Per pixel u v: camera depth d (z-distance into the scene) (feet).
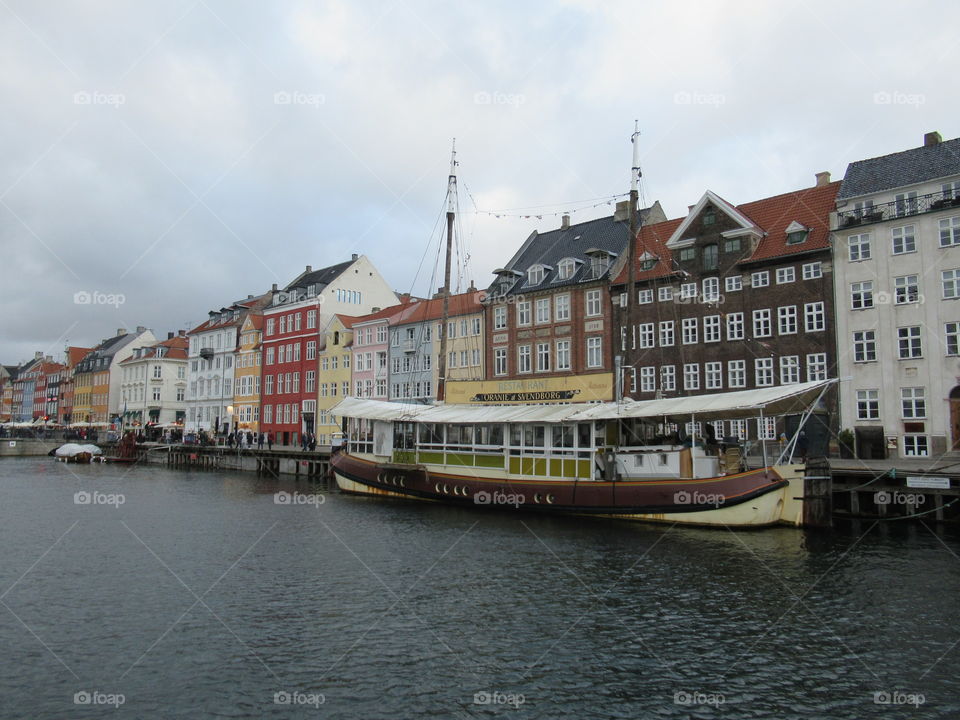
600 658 44.86
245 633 49.49
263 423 264.31
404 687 40.52
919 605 55.47
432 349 203.51
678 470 91.86
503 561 71.51
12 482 165.07
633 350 157.79
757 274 140.36
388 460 128.98
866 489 93.61
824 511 88.48
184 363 338.13
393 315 218.18
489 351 189.06
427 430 122.11
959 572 65.46
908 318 122.11
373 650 46.21
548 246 194.49
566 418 99.76
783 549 75.77
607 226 183.83
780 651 45.96
